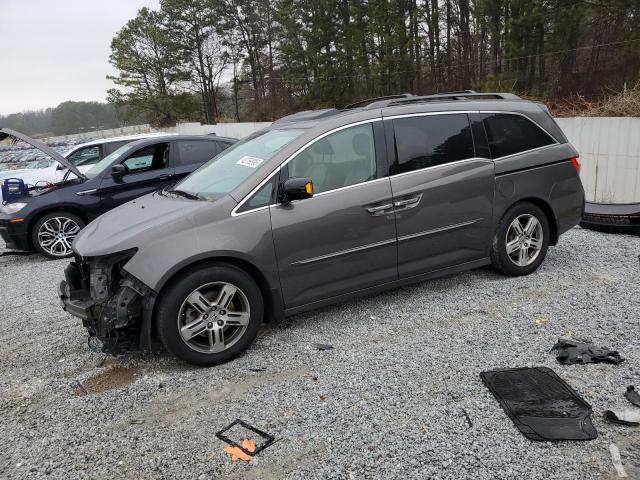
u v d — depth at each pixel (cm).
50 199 795
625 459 254
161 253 363
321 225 409
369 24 3275
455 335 401
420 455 266
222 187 415
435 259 466
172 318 366
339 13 3725
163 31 5003
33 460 288
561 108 1609
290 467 266
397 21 3078
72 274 427
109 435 306
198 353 377
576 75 2223
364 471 258
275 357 389
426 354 373
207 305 378
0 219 796
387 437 282
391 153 441
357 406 314
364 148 434
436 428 287
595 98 1978
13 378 392
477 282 514
